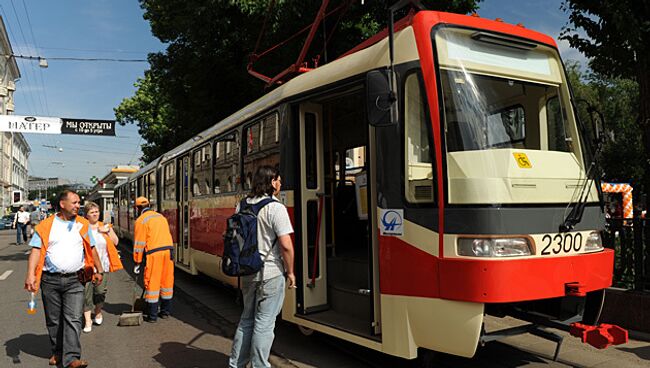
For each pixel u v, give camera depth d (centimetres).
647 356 520
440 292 396
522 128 458
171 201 1207
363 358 529
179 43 1622
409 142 432
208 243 888
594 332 397
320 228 568
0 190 6309
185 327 701
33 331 696
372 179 460
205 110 1596
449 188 401
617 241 643
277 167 594
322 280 566
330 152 602
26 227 2564
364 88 487
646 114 712
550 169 431
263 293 422
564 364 499
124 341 629
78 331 514
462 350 390
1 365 541
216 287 1043
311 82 543
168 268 754
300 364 518
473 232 384
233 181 762
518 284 380
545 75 484
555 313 458
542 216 404
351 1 956
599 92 2666
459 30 443
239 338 434
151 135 2730
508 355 524
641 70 712
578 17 744
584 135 490
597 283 432
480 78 443
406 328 420
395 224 430
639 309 593
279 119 592
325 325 504
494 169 399
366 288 526
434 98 416
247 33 1328
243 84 1486
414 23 441
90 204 710
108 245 723
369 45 538
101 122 1980
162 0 1447
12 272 1327
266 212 425
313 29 702
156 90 2716
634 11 693
